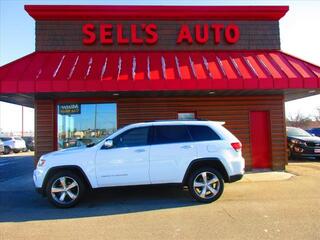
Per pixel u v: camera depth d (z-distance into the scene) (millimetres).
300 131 19188
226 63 12359
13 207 8469
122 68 11805
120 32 13117
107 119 13336
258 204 8055
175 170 8352
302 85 11320
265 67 12086
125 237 5949
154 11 13234
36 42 12938
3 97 12805
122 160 8281
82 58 12523
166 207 8055
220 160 8438
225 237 5801
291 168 14062
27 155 30672
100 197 9344
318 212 7285
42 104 13117
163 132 8578
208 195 8406
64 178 8281
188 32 13219
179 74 11445
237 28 13414
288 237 5730
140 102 13438
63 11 12984
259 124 13805
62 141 13180
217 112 13617
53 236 6109
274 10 13477
